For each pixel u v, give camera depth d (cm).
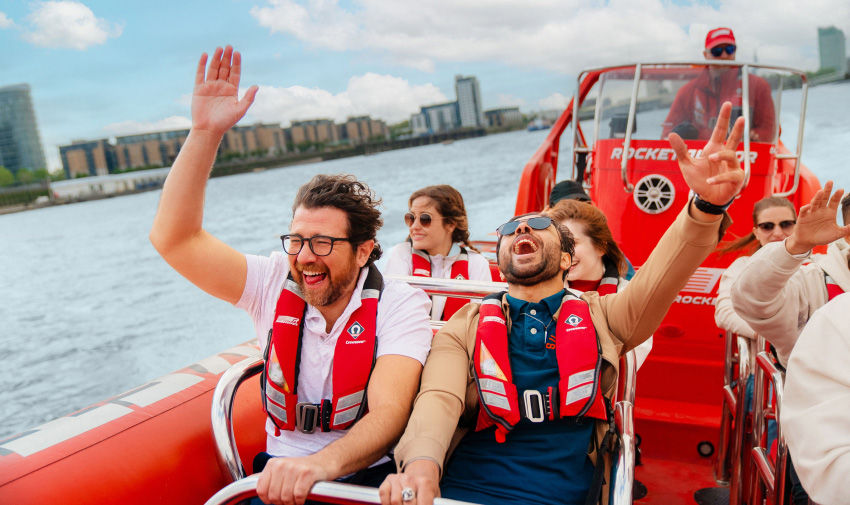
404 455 140
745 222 297
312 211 159
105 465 158
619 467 138
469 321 170
